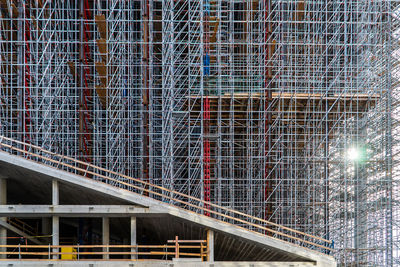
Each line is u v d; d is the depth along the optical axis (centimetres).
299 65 2603
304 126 2378
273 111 2306
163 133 2400
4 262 1545
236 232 1584
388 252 2398
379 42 2511
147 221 1806
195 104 2567
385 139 2505
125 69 2694
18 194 2108
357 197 2398
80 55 2488
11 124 2494
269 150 2325
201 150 2314
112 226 2119
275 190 2417
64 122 2738
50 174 1659
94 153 2512
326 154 2325
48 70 2584
